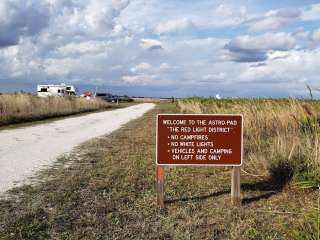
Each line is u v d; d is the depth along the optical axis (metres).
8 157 11.47
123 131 19.20
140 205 7.03
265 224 6.03
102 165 10.45
